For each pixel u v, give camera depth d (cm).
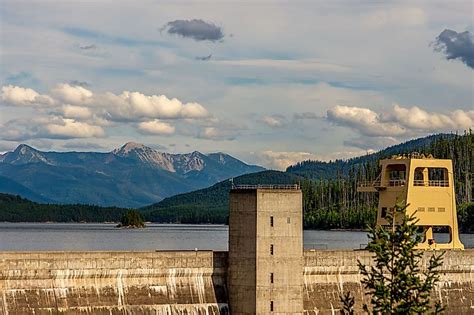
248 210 14725
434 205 17600
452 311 17112
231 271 14938
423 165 17612
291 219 14788
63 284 13912
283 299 14700
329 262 15988
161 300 14550
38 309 13612
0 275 13475
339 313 15800
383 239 10588
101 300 14112
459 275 17362
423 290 10369
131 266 14438
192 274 14875
